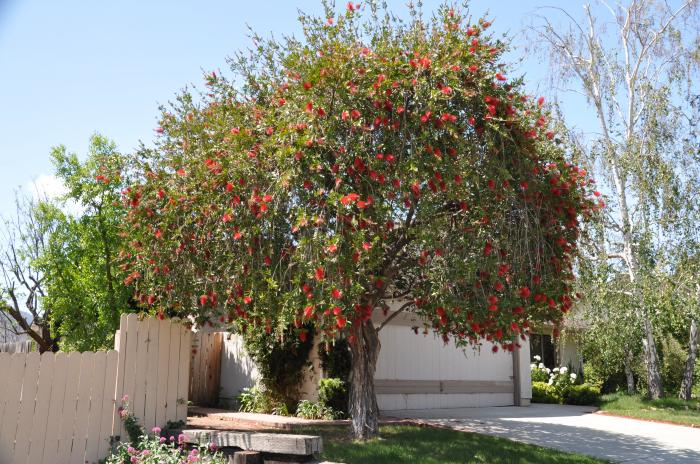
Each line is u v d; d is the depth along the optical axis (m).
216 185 7.10
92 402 6.94
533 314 7.96
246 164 6.88
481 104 6.90
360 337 8.42
